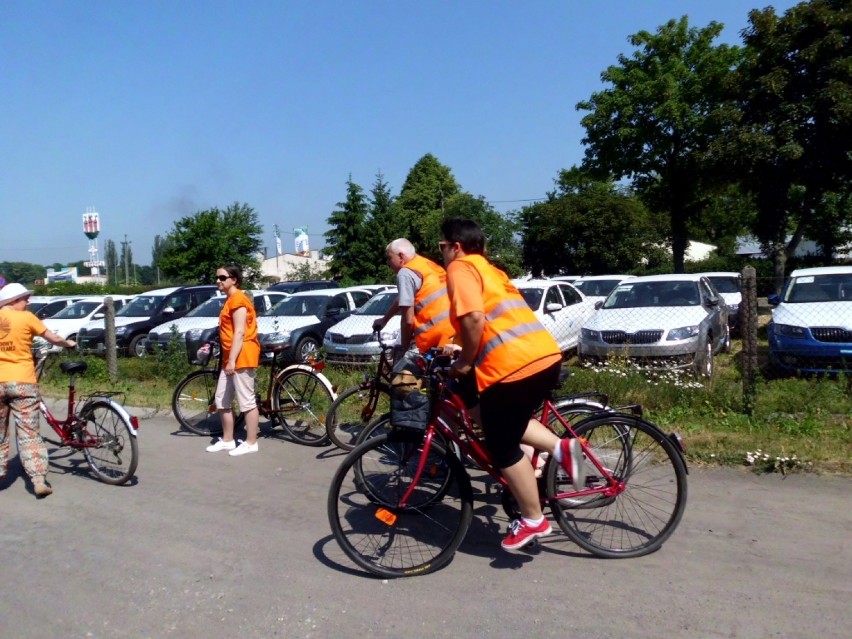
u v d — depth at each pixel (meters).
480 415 4.05
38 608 4.03
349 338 11.96
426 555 4.41
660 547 4.43
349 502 4.76
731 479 5.57
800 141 21.27
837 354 9.07
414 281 5.92
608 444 4.61
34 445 5.92
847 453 5.82
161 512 5.47
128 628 3.77
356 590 4.08
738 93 22.53
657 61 30.12
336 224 39.91
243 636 3.65
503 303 3.97
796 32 21.12
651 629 3.53
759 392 7.42
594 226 36.97
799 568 4.09
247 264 34.25
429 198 63.41
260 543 4.80
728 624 3.54
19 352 5.89
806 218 22.73
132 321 17.00
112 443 6.20
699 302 11.14
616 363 8.74
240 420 7.79
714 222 52.03
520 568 4.25
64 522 5.36
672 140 30.08
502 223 26.94
